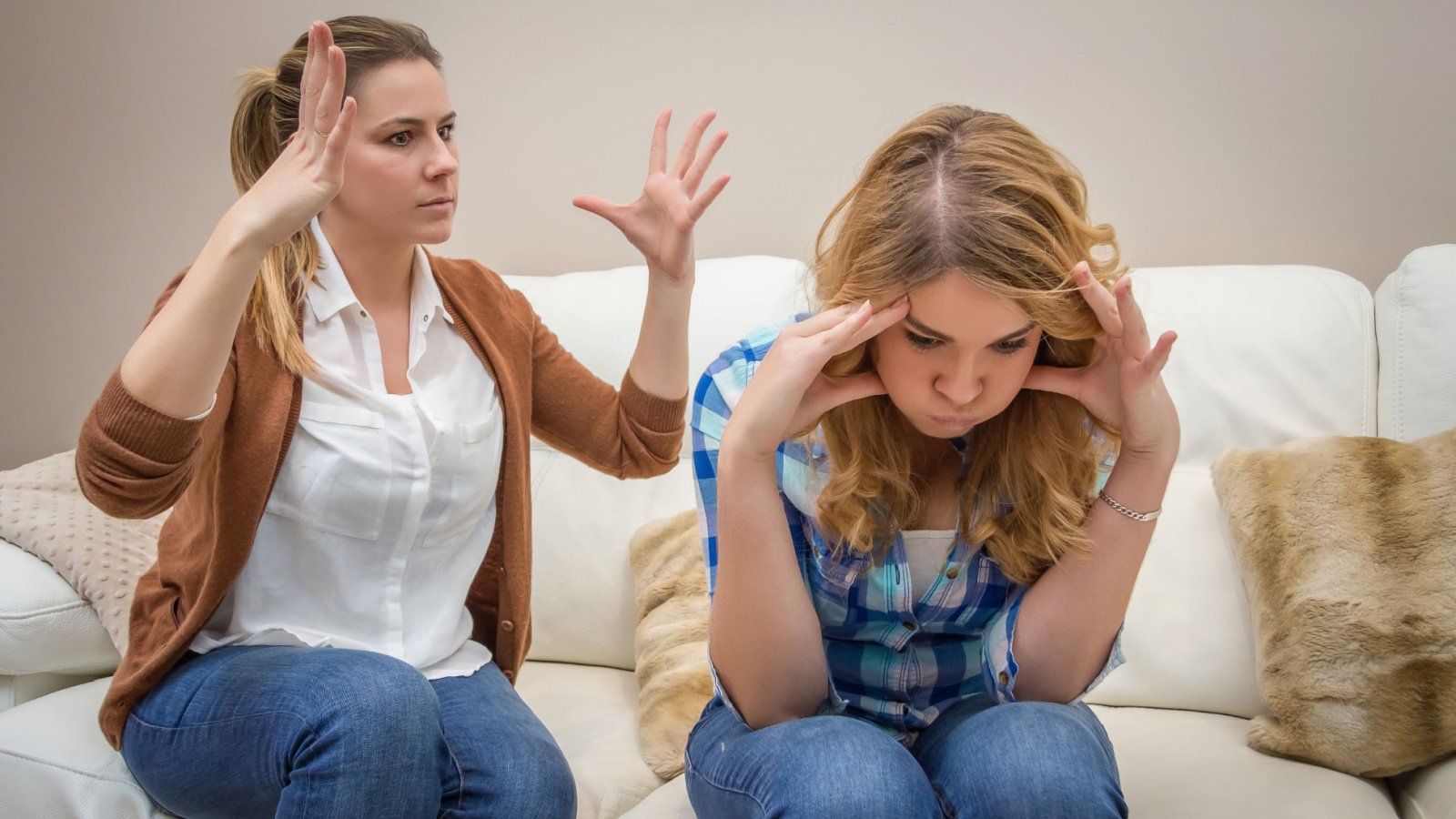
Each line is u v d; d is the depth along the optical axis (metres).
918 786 1.05
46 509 1.88
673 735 1.60
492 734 1.39
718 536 1.19
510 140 2.48
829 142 2.27
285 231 1.19
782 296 1.96
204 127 2.67
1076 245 1.11
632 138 2.40
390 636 1.48
